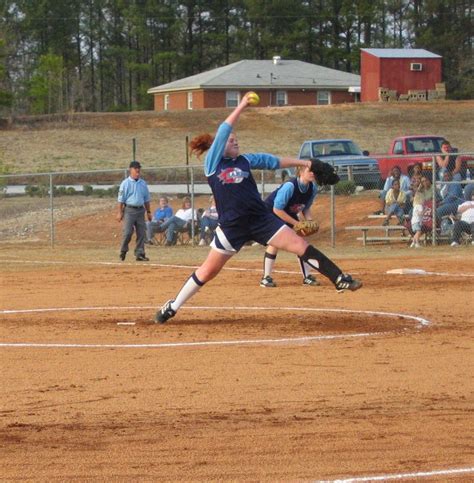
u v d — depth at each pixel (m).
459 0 156.00
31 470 10.34
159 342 17.66
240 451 10.93
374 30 164.38
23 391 13.93
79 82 145.38
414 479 10.02
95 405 13.08
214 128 115.38
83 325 19.80
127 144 108.06
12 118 119.81
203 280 19.36
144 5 164.38
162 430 11.77
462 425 11.92
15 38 166.38
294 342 17.48
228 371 15.10
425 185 40.00
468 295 23.94
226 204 18.20
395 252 37.59
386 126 113.25
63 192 68.62
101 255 39.62
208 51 164.88
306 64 136.25
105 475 10.19
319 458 10.68
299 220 25.08
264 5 158.12
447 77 151.62
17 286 27.83
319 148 59.66
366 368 15.25
